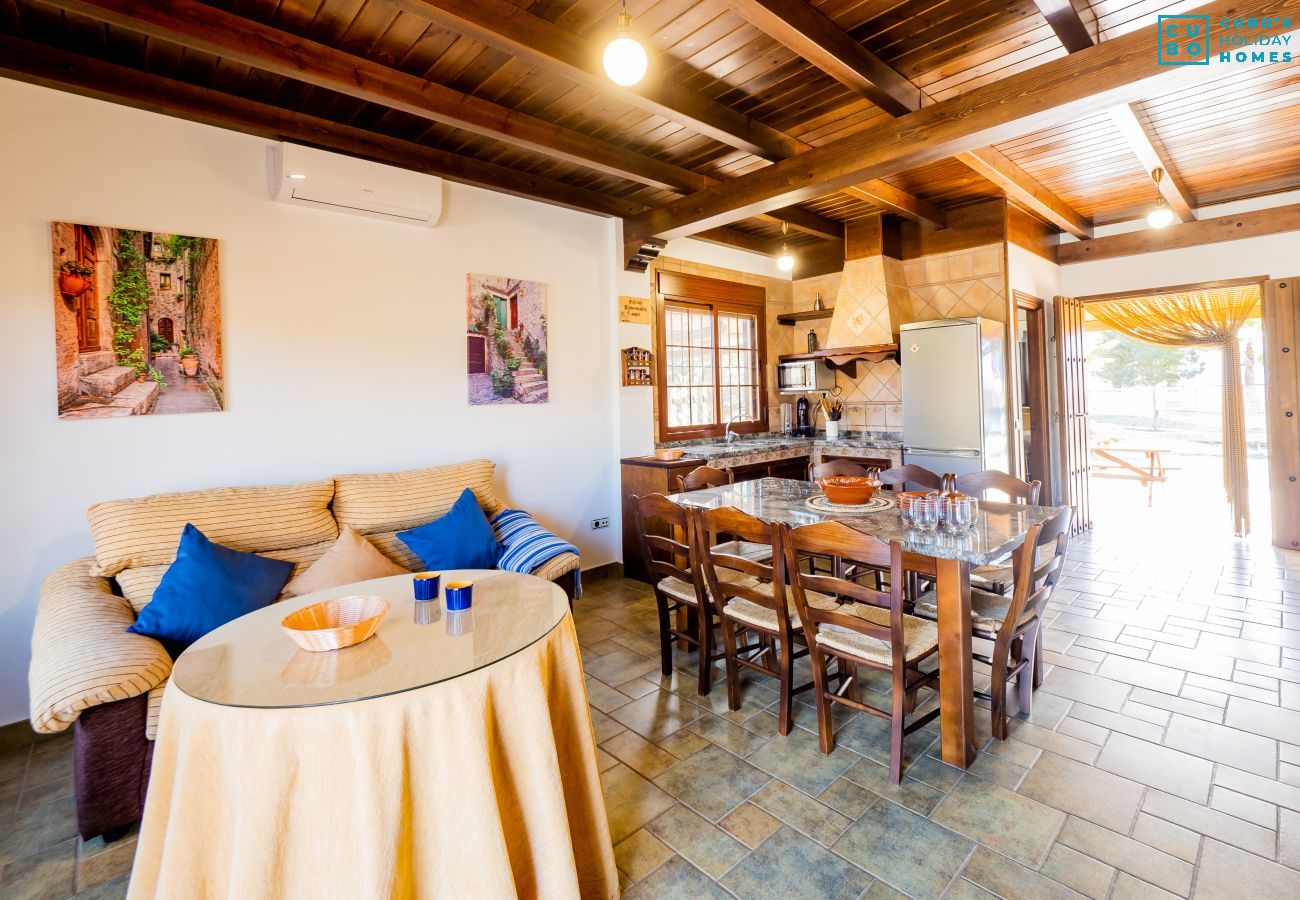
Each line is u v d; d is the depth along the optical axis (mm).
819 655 2146
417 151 3367
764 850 1711
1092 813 1812
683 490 3561
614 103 2973
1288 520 4648
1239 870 1575
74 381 2494
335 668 1350
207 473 2818
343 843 1181
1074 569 4293
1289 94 3152
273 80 2703
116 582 2375
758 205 3488
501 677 1357
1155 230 5176
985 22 2391
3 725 2383
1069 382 5297
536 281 4039
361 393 3283
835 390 5973
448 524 3053
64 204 2463
